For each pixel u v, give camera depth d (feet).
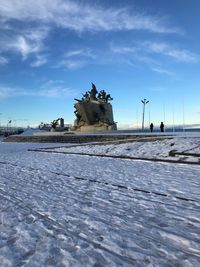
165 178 32.37
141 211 20.35
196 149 49.73
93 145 74.33
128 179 32.63
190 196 23.95
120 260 13.10
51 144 111.86
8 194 26.40
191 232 16.19
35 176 36.65
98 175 36.01
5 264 12.97
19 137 151.64
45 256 13.67
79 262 13.03
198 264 12.56
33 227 17.54
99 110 168.14
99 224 17.81
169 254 13.57
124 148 62.44
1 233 16.69
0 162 54.60
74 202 23.17
